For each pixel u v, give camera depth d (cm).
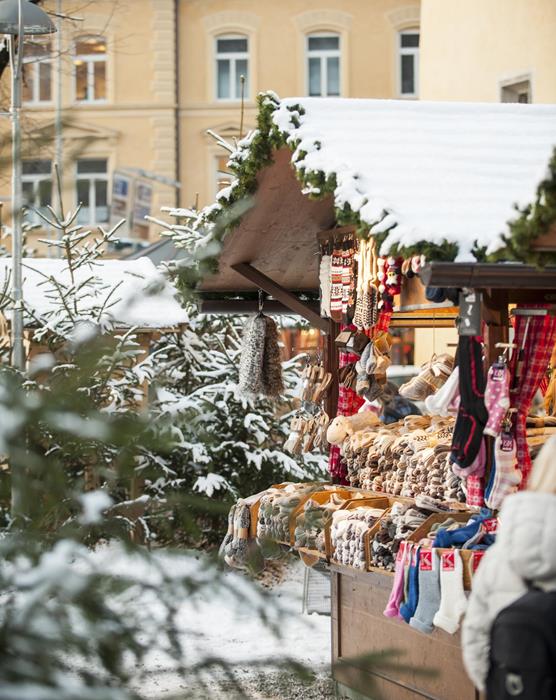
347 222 673
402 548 695
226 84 3556
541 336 688
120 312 361
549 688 409
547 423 766
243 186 845
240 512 888
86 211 3159
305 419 1007
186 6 3531
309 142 729
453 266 609
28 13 902
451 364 862
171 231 1299
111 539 362
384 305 847
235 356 1406
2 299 966
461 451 680
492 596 439
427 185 691
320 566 857
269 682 616
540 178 557
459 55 2023
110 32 3478
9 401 323
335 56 3553
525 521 429
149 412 347
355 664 344
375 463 886
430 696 713
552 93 1775
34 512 332
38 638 305
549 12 1772
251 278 1009
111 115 3497
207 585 333
